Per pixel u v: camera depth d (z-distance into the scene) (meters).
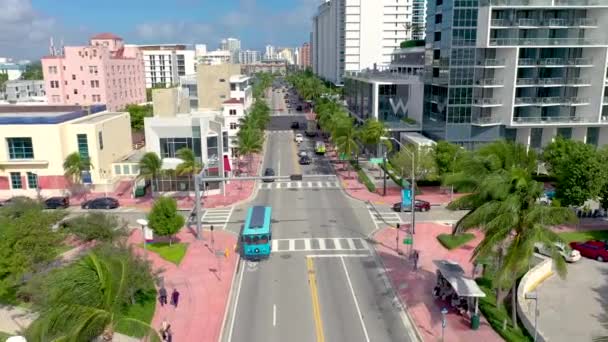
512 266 28.20
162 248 45.25
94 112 78.50
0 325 30.53
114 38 148.00
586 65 73.69
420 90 86.25
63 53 123.06
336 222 54.09
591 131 79.12
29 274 32.22
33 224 31.72
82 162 62.06
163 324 29.78
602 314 32.75
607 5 70.69
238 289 37.59
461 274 33.53
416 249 45.72
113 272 23.05
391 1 191.12
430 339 30.12
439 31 76.94
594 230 49.50
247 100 118.44
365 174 76.62
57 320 20.45
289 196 65.19
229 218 56.03
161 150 65.38
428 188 67.69
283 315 33.41
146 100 148.12
